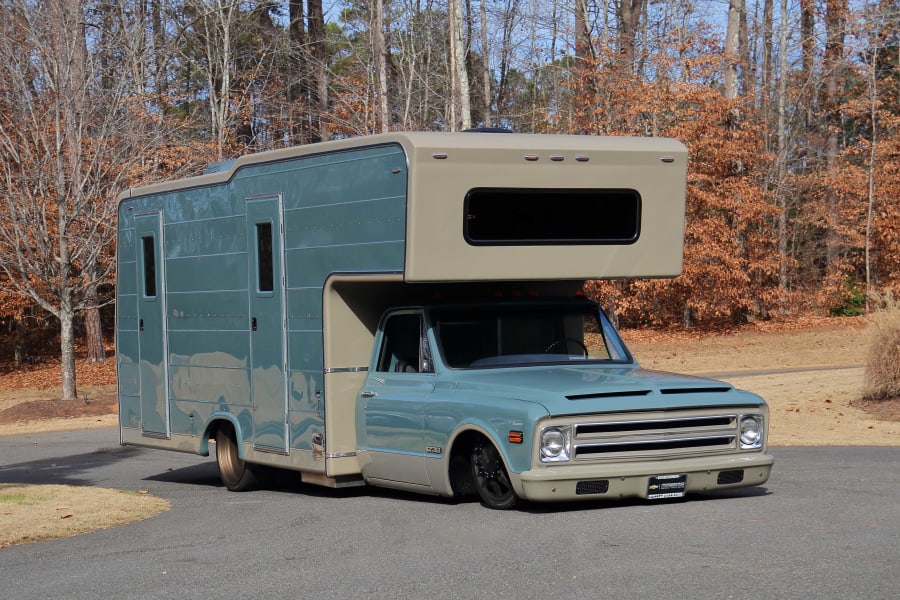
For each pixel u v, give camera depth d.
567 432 8.27
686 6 39.09
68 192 25.02
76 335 41.22
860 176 37.16
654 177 9.88
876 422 16.30
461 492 9.28
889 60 40.59
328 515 9.44
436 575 6.75
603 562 6.84
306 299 10.41
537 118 39.66
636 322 37.00
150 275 13.06
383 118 35.12
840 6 37.81
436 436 9.22
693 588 6.12
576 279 9.77
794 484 10.20
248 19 40.50
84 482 13.62
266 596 6.49
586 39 36.09
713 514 8.36
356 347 10.30
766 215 35.84
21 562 8.02
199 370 12.23
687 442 8.63
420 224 9.04
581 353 10.02
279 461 10.93
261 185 10.99
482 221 9.27
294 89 41.84
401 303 10.21
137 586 6.95
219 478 13.74
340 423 10.22
